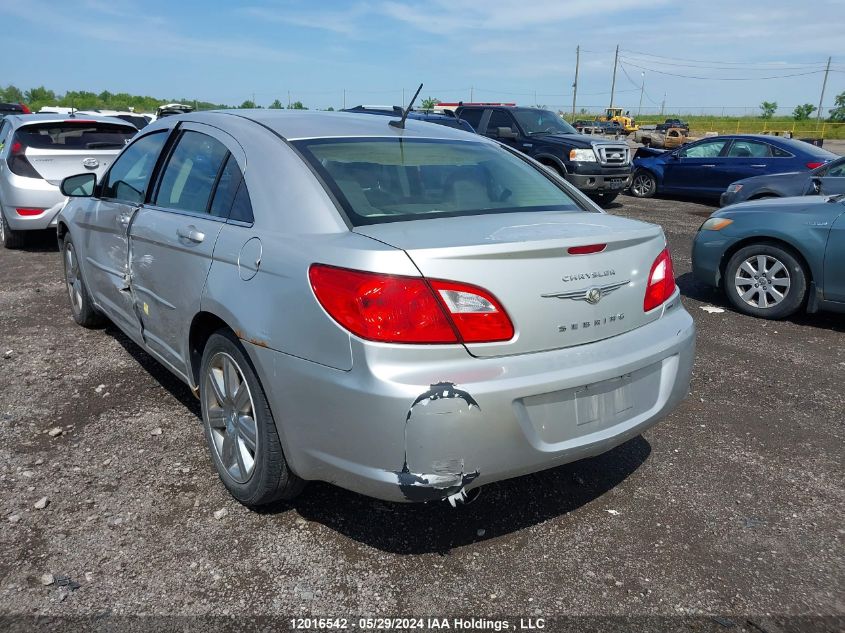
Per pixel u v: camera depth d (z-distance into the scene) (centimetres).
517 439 240
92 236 454
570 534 290
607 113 6919
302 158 291
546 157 1309
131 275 385
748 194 1020
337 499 310
